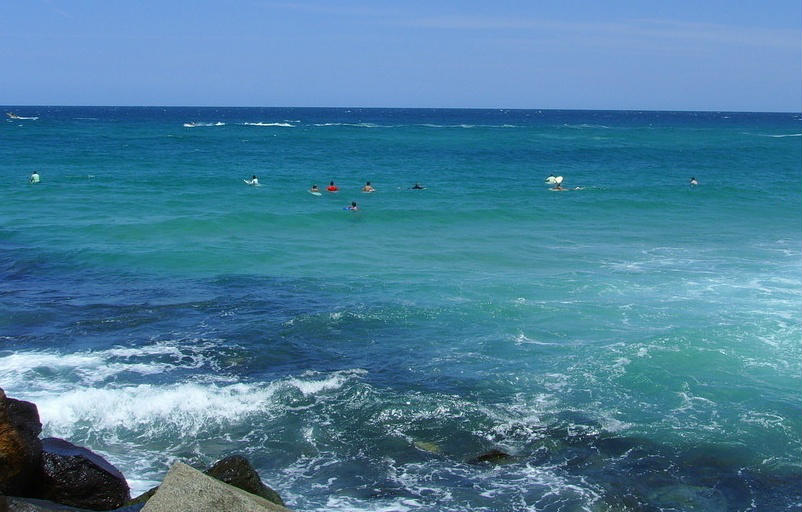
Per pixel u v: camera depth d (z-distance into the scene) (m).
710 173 56.09
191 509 6.58
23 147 67.88
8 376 14.56
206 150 69.94
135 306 19.50
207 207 35.16
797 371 15.84
